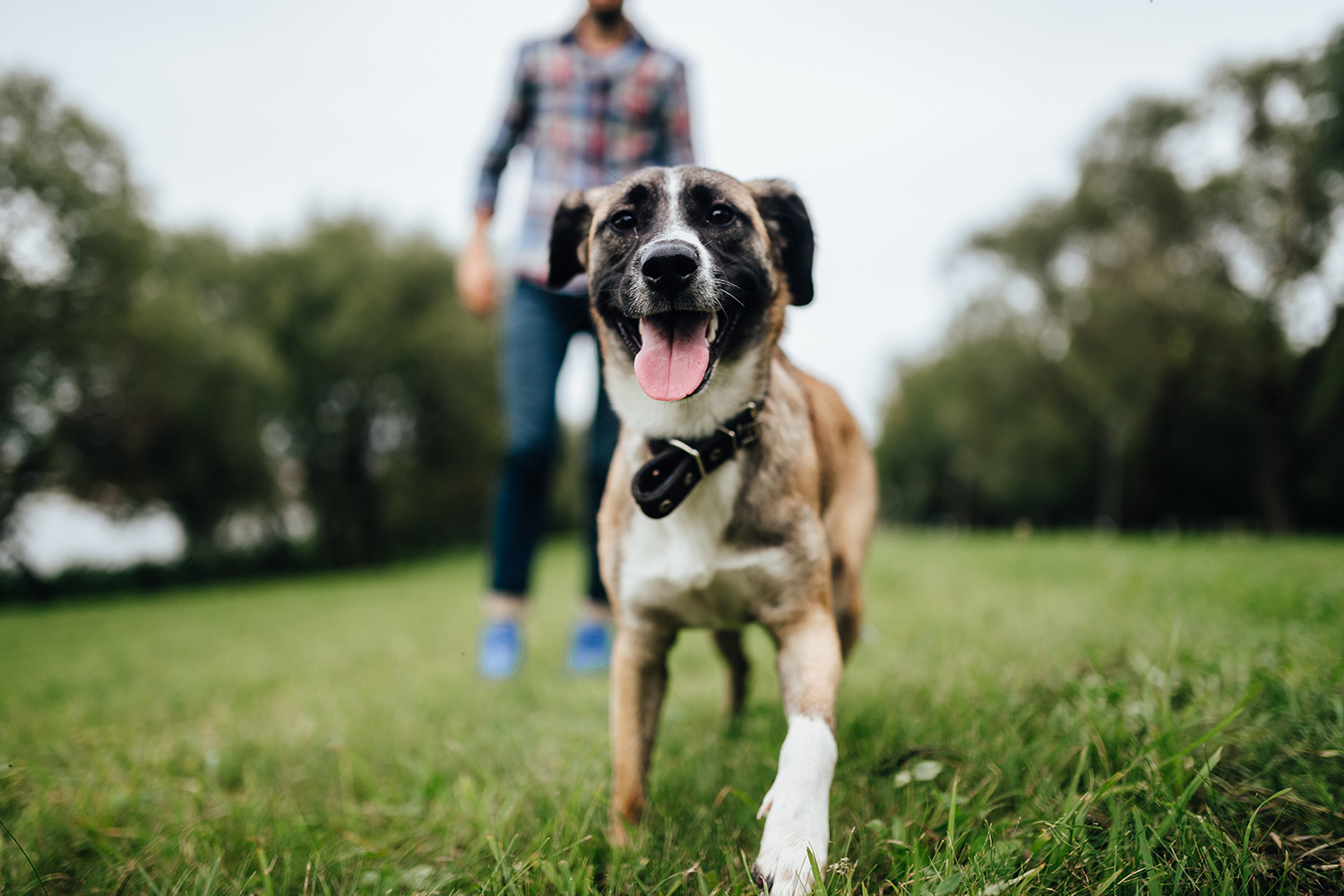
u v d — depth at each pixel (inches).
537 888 59.8
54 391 797.9
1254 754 66.5
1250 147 819.4
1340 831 57.3
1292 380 886.4
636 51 145.6
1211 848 53.9
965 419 1194.0
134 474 901.2
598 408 150.1
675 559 83.7
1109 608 157.4
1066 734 75.3
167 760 104.5
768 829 61.1
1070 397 1133.1
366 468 1244.5
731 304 85.7
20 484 821.2
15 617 600.1
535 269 144.5
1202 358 918.4
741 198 92.4
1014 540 596.1
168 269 997.2
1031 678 98.4
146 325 841.5
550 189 144.3
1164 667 88.3
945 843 59.5
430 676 164.7
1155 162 869.8
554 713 121.5
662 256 79.5
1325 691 75.4
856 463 118.6
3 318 755.4
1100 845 57.4
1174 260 892.6
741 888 57.2
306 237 1177.4
